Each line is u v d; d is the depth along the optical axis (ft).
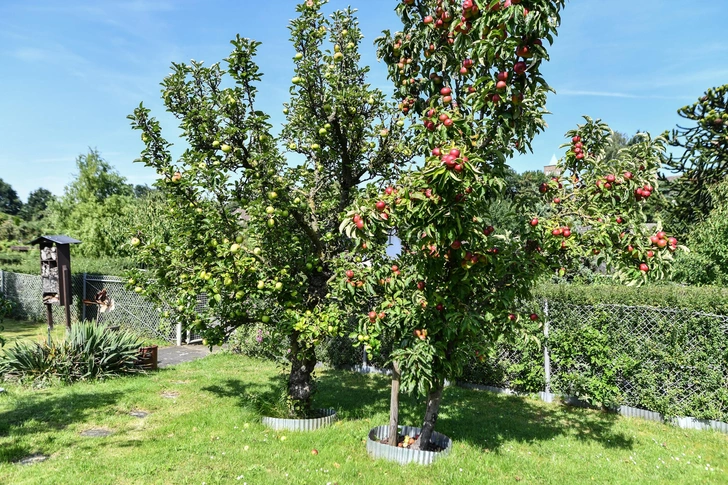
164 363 28.89
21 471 12.84
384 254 15.79
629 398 20.75
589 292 22.18
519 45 10.84
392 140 18.75
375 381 26.03
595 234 13.46
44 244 29.91
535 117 12.88
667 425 19.27
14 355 23.22
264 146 15.74
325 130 17.13
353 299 15.92
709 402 18.65
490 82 11.39
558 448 16.19
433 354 13.15
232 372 26.35
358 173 19.52
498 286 14.75
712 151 36.99
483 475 13.57
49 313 30.07
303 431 16.88
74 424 17.10
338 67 18.81
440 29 14.06
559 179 15.15
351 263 15.20
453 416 19.80
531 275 13.99
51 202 73.82
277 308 17.84
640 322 20.51
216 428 16.98
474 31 11.52
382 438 16.28
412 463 14.19
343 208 18.74
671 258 12.45
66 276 28.76
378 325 14.39
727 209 32.53
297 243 17.66
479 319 13.46
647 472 14.29
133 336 27.04
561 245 13.91
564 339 22.33
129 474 12.74
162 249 16.98
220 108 15.62
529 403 22.50
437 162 11.08
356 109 17.93
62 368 22.98
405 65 15.47
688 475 14.07
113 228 58.13
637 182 13.44
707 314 18.85
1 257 74.18
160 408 19.38
